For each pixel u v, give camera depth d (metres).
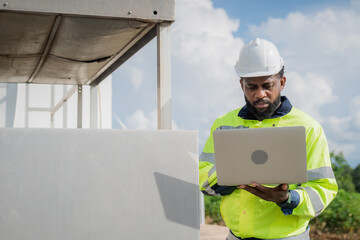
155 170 1.50
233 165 1.57
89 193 1.44
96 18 1.77
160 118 1.77
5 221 1.37
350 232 8.58
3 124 4.14
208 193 1.91
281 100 1.95
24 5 1.66
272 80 1.85
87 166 1.44
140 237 1.47
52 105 4.32
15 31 1.96
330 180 1.75
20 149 1.40
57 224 1.41
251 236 1.82
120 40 2.08
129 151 1.48
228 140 1.56
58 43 2.15
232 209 1.89
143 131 1.50
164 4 1.79
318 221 8.85
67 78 2.87
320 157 1.78
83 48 2.22
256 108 1.87
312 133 1.80
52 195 1.41
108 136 1.47
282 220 1.80
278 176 1.54
